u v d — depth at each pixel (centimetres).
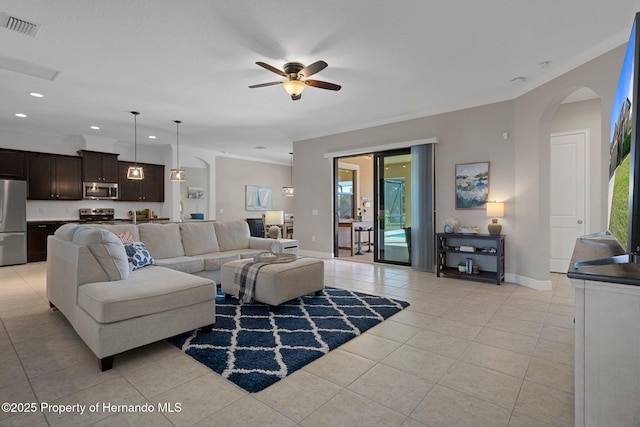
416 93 440
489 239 436
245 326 284
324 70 364
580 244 219
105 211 725
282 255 402
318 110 514
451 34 289
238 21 267
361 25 274
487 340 256
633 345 104
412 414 166
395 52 322
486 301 359
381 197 600
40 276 487
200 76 378
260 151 883
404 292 399
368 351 238
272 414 166
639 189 121
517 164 432
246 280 335
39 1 239
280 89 422
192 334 266
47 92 427
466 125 482
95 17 260
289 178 1125
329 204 661
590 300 109
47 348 241
